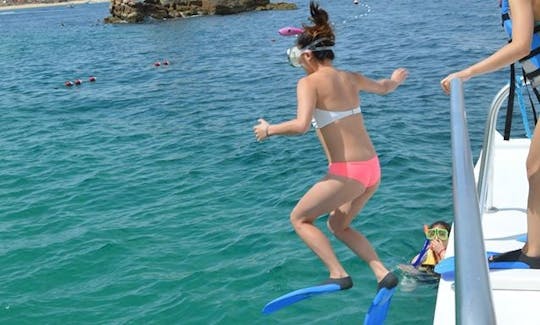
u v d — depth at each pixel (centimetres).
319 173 1184
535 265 366
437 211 966
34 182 1252
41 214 1069
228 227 959
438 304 382
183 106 1995
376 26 4278
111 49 4194
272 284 775
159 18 6625
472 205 220
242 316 711
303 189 1105
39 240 954
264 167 1249
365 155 389
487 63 352
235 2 6625
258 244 887
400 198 1024
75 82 2689
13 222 1038
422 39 3328
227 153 1370
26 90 2553
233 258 853
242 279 792
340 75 393
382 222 933
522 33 338
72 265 862
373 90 410
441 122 1512
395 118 1577
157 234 952
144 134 1623
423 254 791
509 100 411
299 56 393
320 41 388
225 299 749
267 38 4088
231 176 1212
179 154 1396
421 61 2612
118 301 762
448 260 409
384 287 380
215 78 2562
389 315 704
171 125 1716
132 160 1375
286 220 966
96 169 1320
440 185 1077
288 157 1293
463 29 3600
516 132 1348
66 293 789
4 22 9612
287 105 1908
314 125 395
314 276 788
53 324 720
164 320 716
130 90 2402
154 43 4350
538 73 364
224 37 4366
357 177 385
